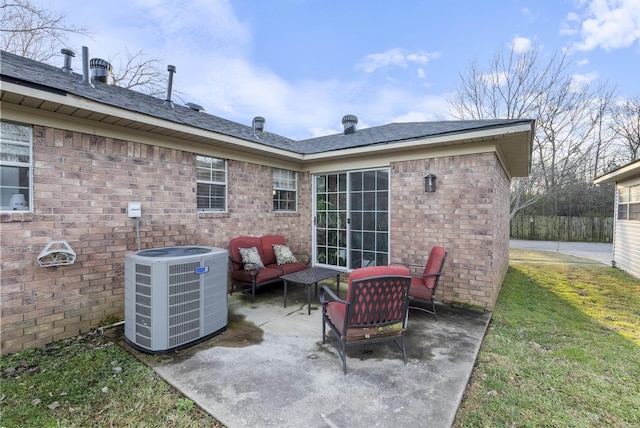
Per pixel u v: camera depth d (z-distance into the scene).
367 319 2.79
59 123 3.44
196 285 3.34
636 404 2.33
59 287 3.45
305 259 7.10
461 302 4.91
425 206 5.28
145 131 4.23
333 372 2.76
